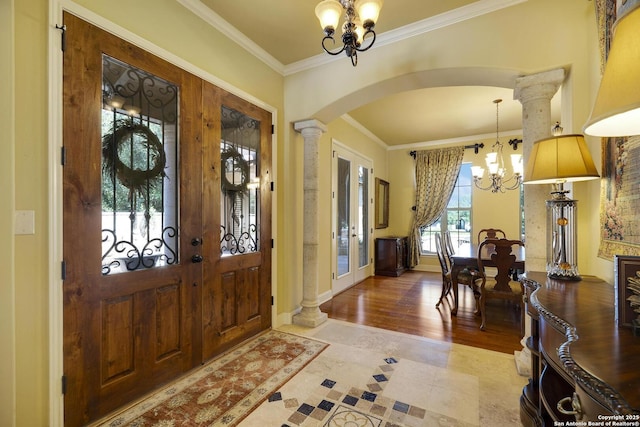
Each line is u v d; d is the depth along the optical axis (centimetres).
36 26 147
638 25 70
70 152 159
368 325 322
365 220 570
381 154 634
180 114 217
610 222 158
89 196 167
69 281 158
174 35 215
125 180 186
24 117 143
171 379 209
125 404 182
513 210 553
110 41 177
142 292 193
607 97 74
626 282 99
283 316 327
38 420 147
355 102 311
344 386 204
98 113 171
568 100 213
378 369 227
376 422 169
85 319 165
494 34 228
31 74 146
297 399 190
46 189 150
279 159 324
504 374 220
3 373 138
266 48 289
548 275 174
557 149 160
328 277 428
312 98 313
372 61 277
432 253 636
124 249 185
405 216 655
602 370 72
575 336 91
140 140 194
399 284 514
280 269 324
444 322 331
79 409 161
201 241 232
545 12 214
